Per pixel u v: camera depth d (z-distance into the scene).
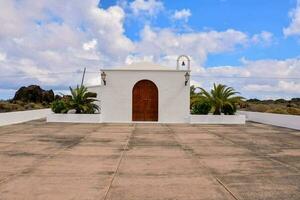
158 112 25.61
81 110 25.44
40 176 7.93
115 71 25.55
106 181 7.48
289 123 21.08
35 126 21.14
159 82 25.62
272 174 8.28
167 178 7.81
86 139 14.95
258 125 23.12
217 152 11.67
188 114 25.56
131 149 12.22
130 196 6.37
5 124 21.83
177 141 14.54
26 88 49.25
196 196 6.41
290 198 6.30
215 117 24.34
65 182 7.38
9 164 9.31
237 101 24.89
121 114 25.58
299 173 8.41
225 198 6.29
